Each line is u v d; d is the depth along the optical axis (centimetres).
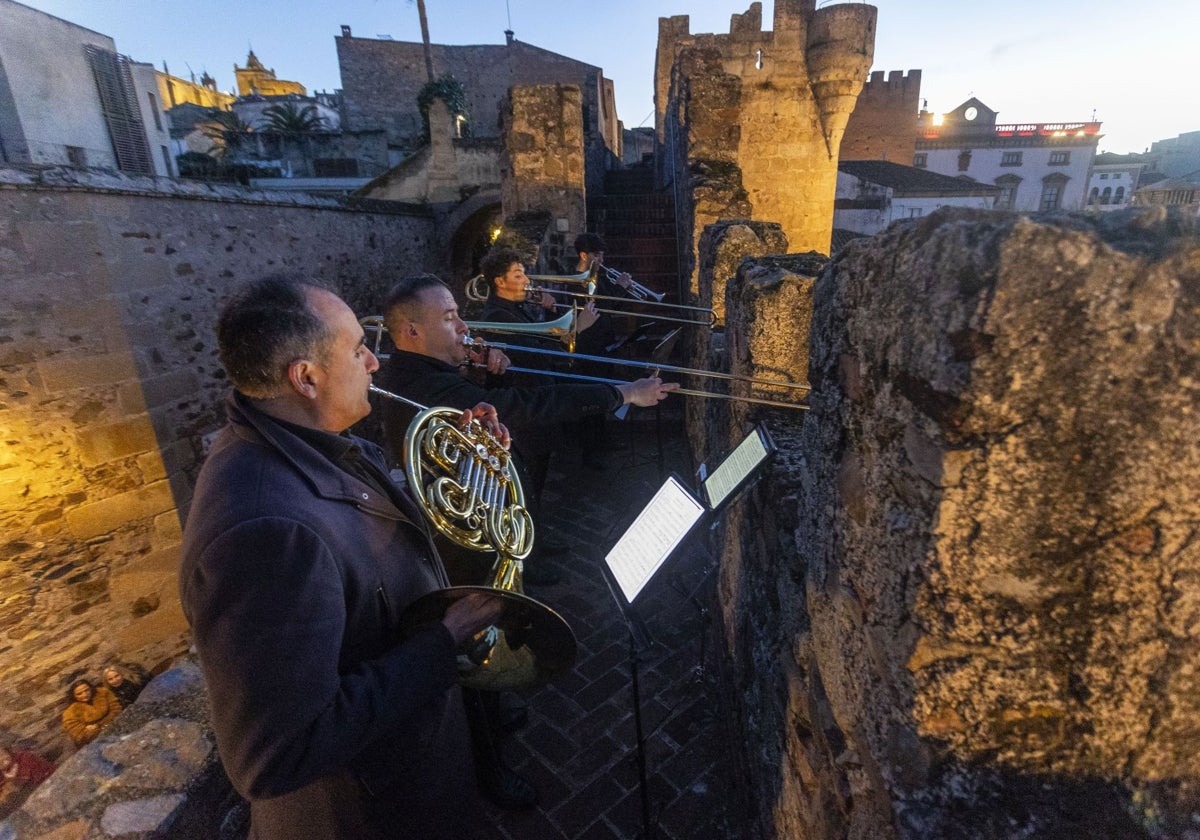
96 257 464
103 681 486
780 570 156
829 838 115
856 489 97
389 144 2030
